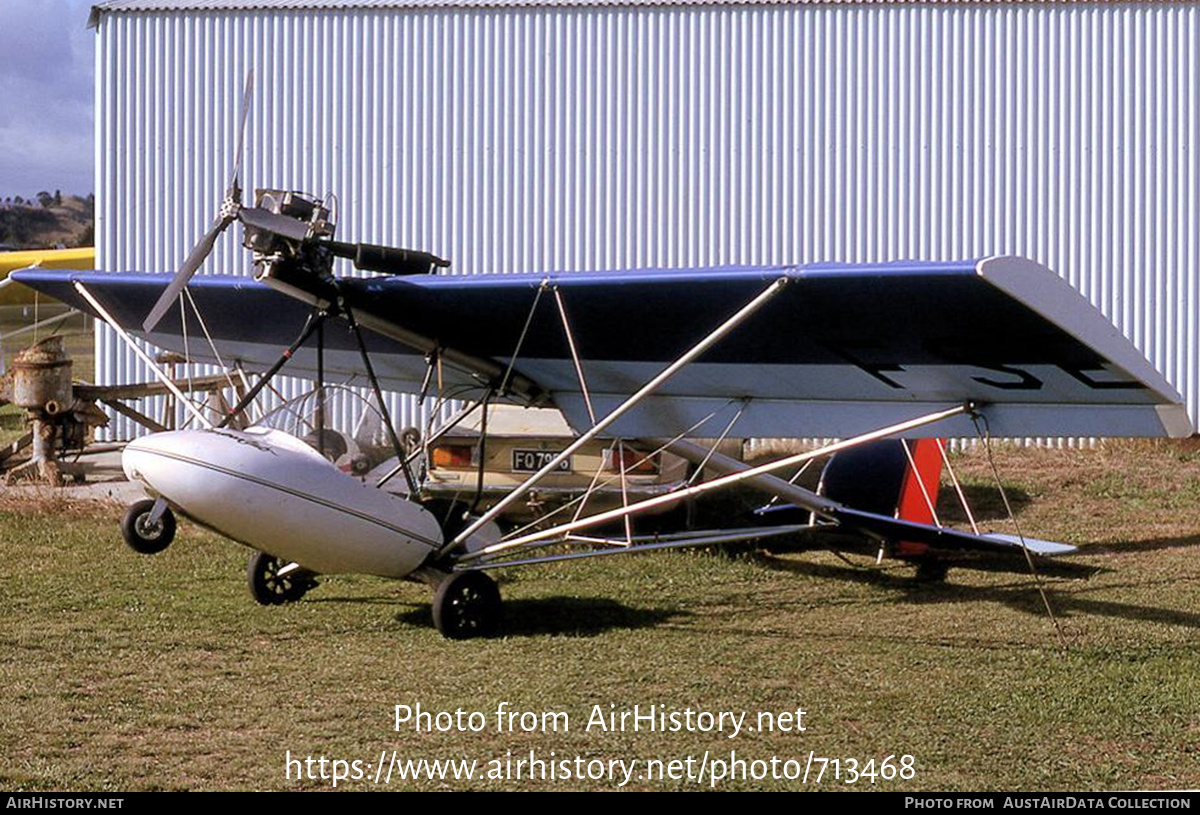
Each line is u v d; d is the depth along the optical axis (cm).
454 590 688
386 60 1495
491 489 926
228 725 541
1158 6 1461
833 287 557
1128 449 1393
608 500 925
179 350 926
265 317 790
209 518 655
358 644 678
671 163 1490
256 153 1504
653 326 661
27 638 680
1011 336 564
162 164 1503
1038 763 502
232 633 698
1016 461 1349
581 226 1498
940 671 634
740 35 1480
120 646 668
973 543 871
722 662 650
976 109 1477
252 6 1491
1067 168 1477
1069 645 687
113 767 488
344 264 1478
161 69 1498
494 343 738
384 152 1500
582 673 626
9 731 529
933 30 1472
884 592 824
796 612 767
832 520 879
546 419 962
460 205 1502
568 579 848
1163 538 1007
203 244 679
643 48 1484
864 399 702
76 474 1241
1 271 2153
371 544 689
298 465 665
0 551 908
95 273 794
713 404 761
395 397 1423
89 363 2320
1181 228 1473
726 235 1491
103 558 888
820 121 1483
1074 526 1062
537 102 1491
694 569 882
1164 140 1470
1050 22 1467
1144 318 1479
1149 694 591
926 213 1484
